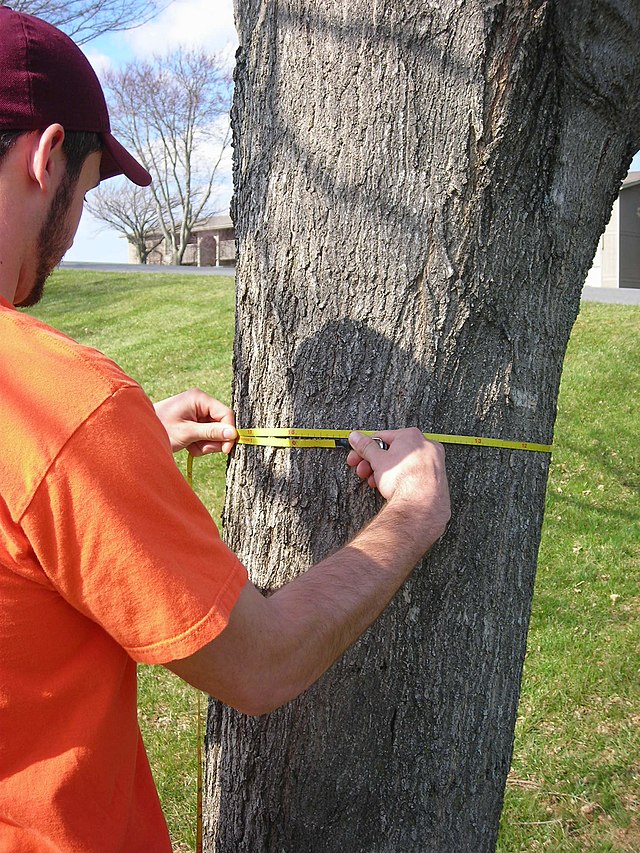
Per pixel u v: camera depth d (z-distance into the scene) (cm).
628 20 141
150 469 94
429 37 137
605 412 723
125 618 92
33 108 101
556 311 157
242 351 164
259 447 159
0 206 103
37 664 99
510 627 163
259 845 161
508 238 145
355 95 142
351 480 149
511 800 306
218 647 95
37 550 91
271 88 153
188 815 297
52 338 96
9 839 102
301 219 149
